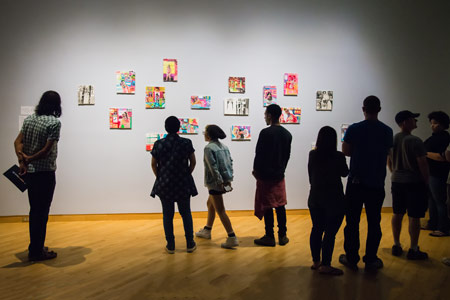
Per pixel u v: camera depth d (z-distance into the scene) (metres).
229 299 2.74
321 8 5.78
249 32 5.64
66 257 3.70
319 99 5.77
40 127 3.47
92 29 5.38
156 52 5.47
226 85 5.60
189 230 3.87
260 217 3.99
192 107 5.52
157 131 5.48
